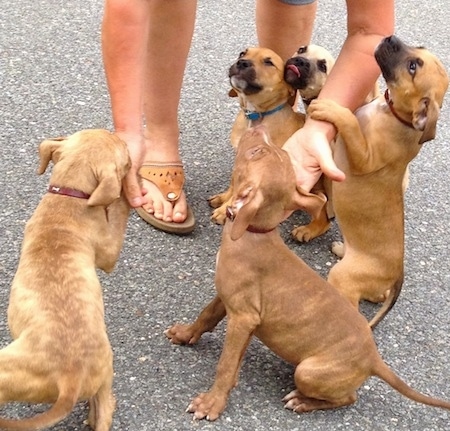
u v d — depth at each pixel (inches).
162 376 50.1
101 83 76.2
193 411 47.9
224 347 48.4
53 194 47.0
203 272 58.2
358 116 57.4
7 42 80.4
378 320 55.3
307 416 49.2
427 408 50.8
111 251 48.1
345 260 57.2
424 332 56.4
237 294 47.9
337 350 47.8
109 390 44.8
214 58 84.0
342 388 48.4
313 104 54.8
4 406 46.6
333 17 96.2
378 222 56.1
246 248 47.9
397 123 55.9
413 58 54.8
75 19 86.1
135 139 51.5
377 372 48.3
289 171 47.4
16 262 56.0
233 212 45.8
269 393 50.2
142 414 47.6
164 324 53.6
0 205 60.4
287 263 48.5
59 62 78.4
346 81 55.7
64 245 45.4
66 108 72.1
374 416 49.9
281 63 64.4
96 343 42.9
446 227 66.7
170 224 60.8
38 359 41.7
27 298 43.3
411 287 60.1
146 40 52.2
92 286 44.6
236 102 77.5
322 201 48.3
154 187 62.3
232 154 70.3
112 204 48.4
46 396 42.3
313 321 48.0
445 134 78.7
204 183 66.7
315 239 63.9
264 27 69.7
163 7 58.7
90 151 46.9
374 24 56.1
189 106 75.9
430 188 71.0
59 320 42.5
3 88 73.3
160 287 56.3
